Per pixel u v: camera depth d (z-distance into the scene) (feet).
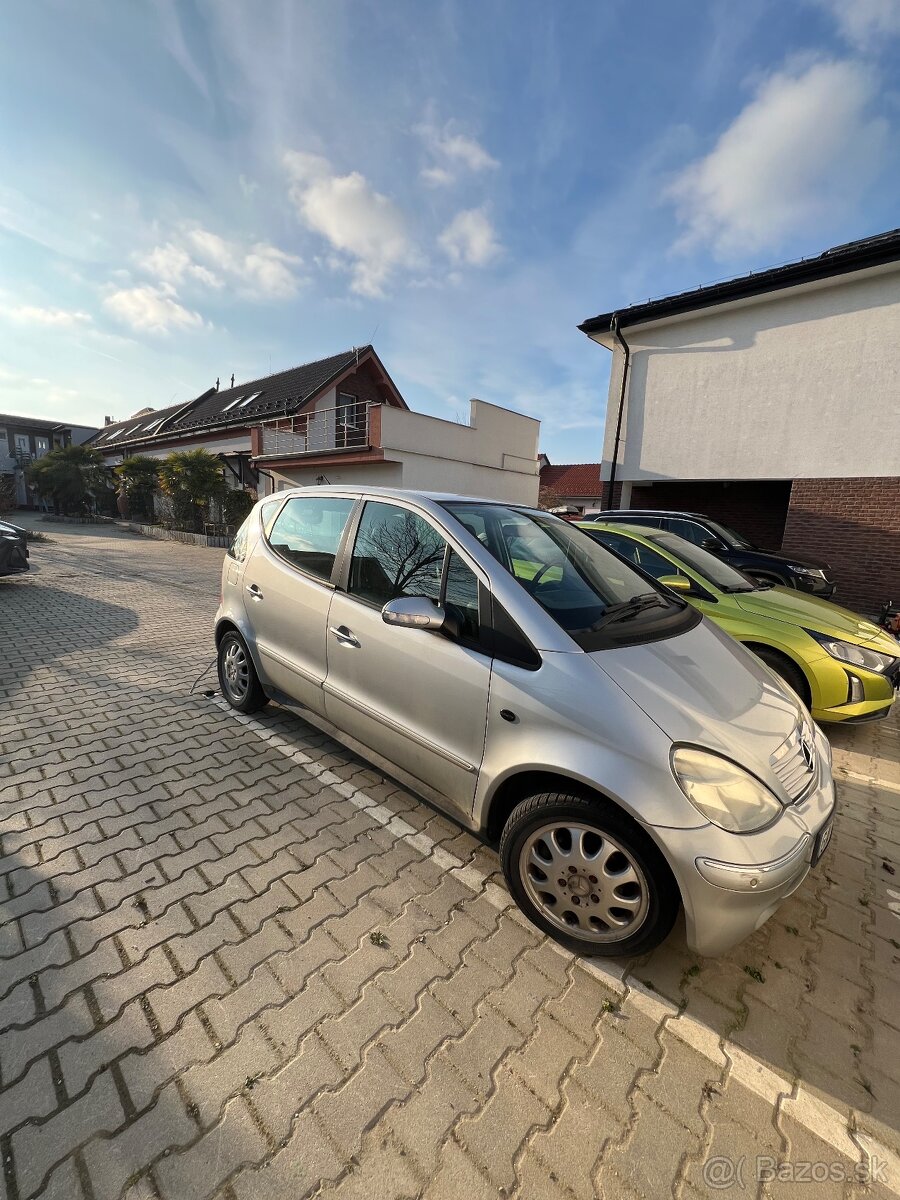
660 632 8.04
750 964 6.87
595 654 6.86
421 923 7.21
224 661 13.69
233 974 6.29
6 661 17.35
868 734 14.46
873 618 29.25
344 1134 4.75
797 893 8.21
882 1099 5.32
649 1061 5.58
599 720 6.31
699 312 33.68
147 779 10.41
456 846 8.82
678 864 5.69
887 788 11.59
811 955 7.06
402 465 45.01
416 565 8.69
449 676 7.66
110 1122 4.72
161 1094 4.98
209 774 10.68
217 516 62.95
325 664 9.98
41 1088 4.95
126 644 19.77
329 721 10.28
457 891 7.83
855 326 29.58
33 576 34.40
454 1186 4.43
